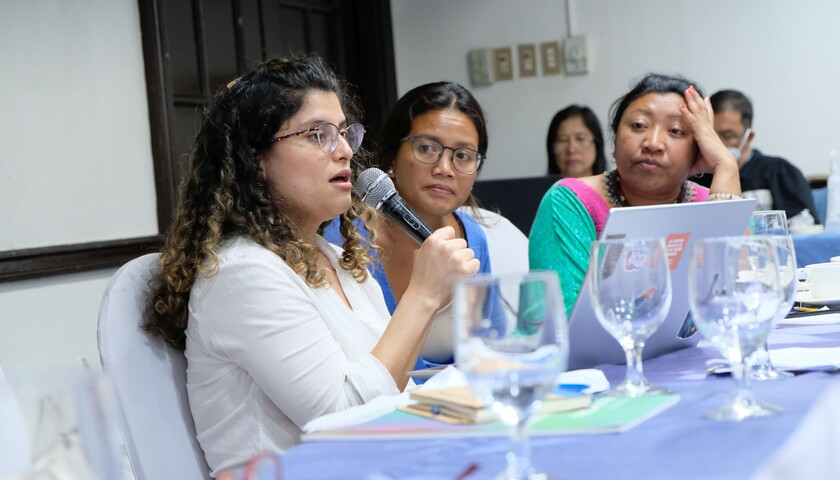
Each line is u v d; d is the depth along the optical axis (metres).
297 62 1.77
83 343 3.62
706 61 5.70
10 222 3.37
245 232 1.68
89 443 0.64
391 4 6.05
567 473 0.83
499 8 5.97
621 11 5.80
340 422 1.12
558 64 5.90
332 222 1.98
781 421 0.95
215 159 1.71
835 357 1.30
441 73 6.08
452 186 2.31
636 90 2.29
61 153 3.58
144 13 3.96
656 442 0.91
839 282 1.88
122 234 3.82
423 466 0.90
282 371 1.55
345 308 1.71
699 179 2.94
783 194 4.96
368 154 2.09
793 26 5.54
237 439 1.59
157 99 3.98
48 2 3.56
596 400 1.14
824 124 5.53
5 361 3.29
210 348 1.60
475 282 0.82
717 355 1.50
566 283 2.18
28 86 3.47
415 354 1.64
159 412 1.59
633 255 1.17
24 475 0.63
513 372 0.81
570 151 5.09
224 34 4.57
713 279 1.05
